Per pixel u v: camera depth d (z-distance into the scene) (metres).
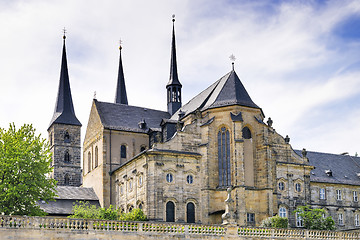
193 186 82.88
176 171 82.06
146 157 81.25
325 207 101.50
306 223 84.06
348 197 105.06
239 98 86.50
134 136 101.00
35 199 68.75
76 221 52.16
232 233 59.34
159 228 55.88
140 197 82.88
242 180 81.44
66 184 122.75
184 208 81.31
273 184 86.38
